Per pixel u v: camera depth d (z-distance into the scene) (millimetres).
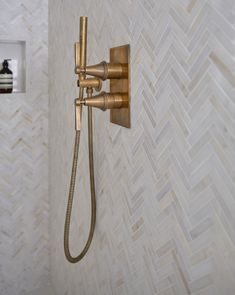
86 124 1242
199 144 565
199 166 568
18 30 1816
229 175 496
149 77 731
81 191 1336
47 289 2031
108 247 1044
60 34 1615
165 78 665
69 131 1507
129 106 839
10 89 1839
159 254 719
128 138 864
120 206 936
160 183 704
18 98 1864
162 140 688
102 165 1085
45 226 2021
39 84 1904
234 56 475
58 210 1771
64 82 1568
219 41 504
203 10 540
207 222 553
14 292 1978
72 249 1489
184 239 621
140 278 821
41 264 2031
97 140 1133
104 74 846
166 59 658
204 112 549
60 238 1746
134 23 797
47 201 2008
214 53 518
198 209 575
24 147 1916
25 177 1938
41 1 1845
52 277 1984
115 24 924
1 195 1894
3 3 1766
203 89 549
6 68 1825
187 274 615
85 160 1269
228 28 484
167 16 646
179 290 645
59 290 1797
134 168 833
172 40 633
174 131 641
